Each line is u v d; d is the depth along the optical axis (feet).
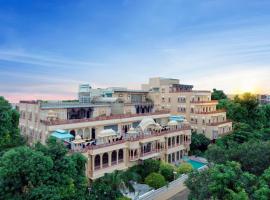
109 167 132.36
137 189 126.31
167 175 141.28
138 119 178.09
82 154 108.88
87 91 210.38
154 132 168.25
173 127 186.39
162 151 169.89
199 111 227.40
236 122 250.57
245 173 85.10
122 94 217.97
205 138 211.00
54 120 133.80
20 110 169.07
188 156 196.24
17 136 135.03
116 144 136.46
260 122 263.08
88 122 144.36
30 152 84.58
